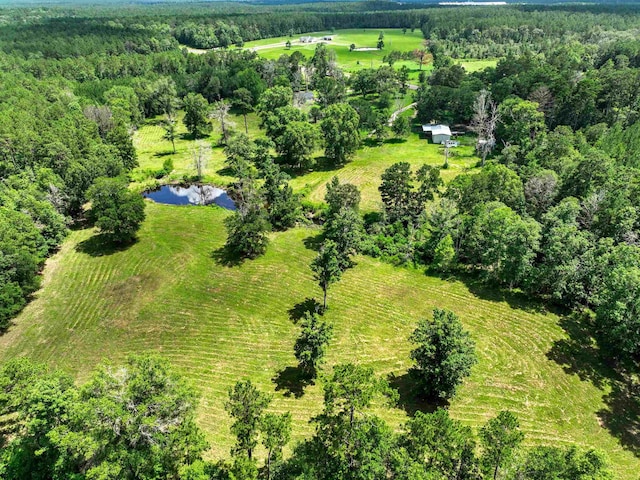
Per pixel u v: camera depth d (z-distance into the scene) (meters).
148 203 96.69
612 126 111.62
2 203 76.75
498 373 52.12
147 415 33.97
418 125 145.38
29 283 64.19
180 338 58.09
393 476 32.59
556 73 133.12
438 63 187.12
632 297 49.84
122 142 110.12
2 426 44.81
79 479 32.91
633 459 42.19
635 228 66.75
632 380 51.34
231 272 71.94
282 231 85.00
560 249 60.75
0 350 55.72
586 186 77.00
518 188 79.38
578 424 45.84
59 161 91.88
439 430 33.28
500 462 31.39
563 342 56.53
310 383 50.75
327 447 35.81
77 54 193.75
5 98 127.50
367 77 171.75
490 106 132.50
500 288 67.19
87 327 60.03
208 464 34.97
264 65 190.12
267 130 128.75
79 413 31.77
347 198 80.38
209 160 121.75
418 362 46.66
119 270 72.44
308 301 65.06
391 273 71.62
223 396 48.91
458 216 74.44
